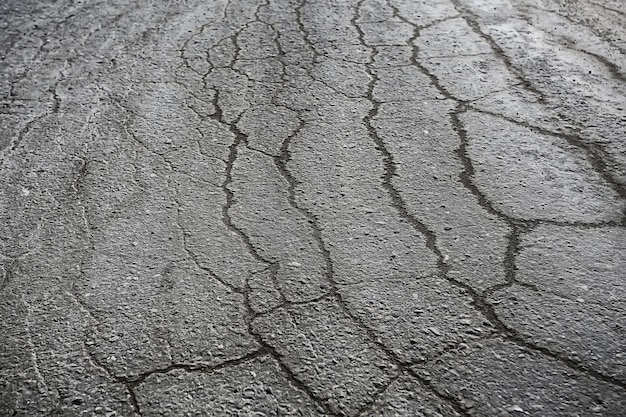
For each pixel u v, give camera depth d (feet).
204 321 6.45
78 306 6.69
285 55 11.92
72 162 9.10
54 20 13.97
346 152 9.07
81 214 8.07
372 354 6.02
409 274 6.95
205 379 5.85
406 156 8.92
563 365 5.86
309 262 7.16
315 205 8.07
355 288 6.79
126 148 9.37
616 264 6.99
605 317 6.34
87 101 10.65
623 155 8.76
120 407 5.64
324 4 14.16
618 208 7.84
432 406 5.54
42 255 7.42
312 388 5.73
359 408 5.55
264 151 9.18
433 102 10.15
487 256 7.15
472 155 8.87
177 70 11.56
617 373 5.78
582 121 9.51
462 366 5.88
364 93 10.51
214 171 8.81
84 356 6.13
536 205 7.91
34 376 5.95
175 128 9.81
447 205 7.97
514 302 6.54
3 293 6.89
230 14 13.89
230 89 10.82
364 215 7.86
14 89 11.11
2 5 14.85
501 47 11.78
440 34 12.40
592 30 12.33
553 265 7.00
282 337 6.24
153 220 7.92
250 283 6.90
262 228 7.72
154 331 6.36
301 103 10.32
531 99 10.11
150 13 14.14
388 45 12.07
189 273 7.07
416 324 6.33
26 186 8.63
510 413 5.46
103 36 13.06
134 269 7.16
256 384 5.79
